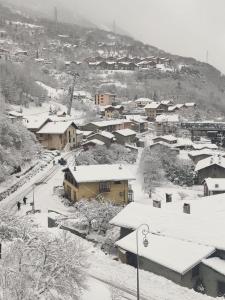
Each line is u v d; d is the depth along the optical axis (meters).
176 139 127.75
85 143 112.25
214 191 69.31
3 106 120.88
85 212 51.06
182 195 80.75
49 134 110.25
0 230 32.97
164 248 38.22
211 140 145.00
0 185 72.25
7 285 24.55
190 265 35.62
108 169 69.00
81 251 32.81
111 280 35.03
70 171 68.31
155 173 91.50
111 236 45.47
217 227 40.34
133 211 45.66
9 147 83.19
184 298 32.47
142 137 144.62
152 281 35.31
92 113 158.75
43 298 25.06
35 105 161.12
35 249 27.02
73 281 27.84
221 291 35.97
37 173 83.88
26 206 62.88
